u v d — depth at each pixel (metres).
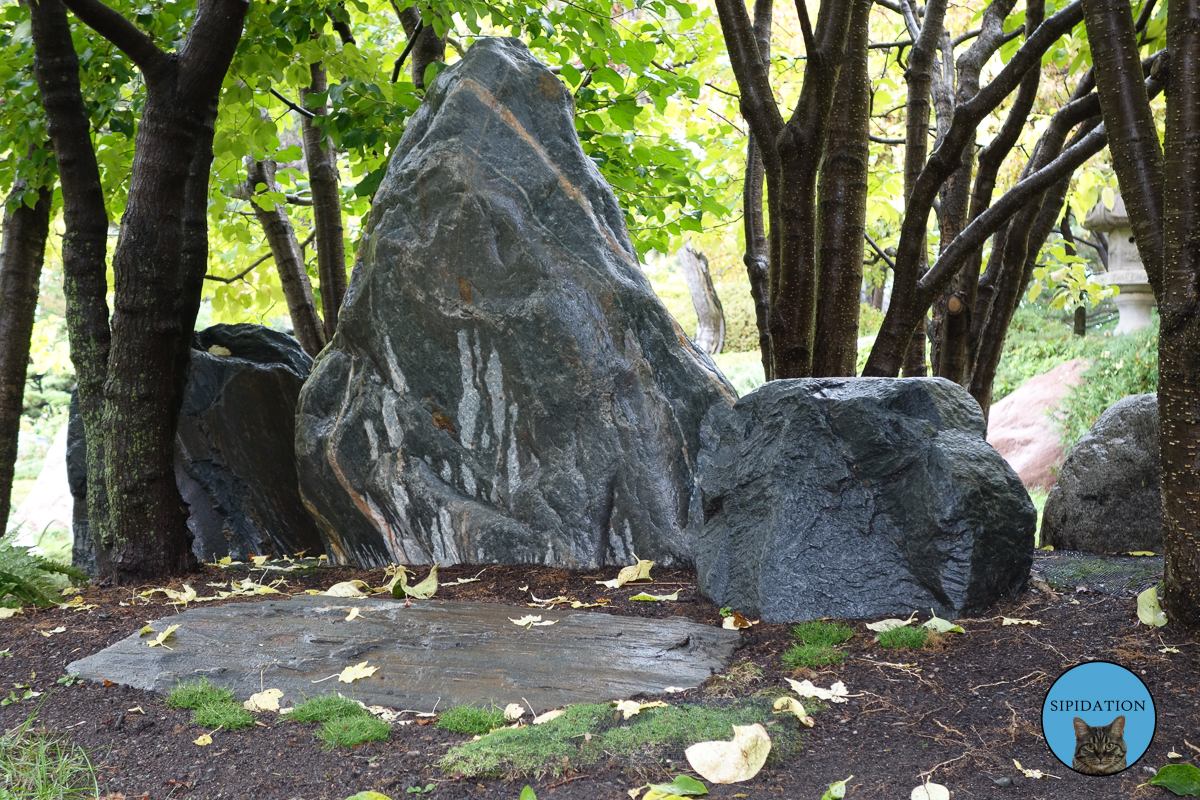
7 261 6.33
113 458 4.67
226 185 6.73
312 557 6.01
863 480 3.51
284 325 18.86
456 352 4.59
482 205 4.52
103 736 2.64
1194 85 2.90
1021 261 5.70
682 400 4.35
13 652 3.40
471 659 3.09
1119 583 3.59
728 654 3.12
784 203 4.48
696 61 7.75
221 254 8.85
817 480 3.53
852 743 2.43
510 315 4.43
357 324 4.87
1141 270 12.10
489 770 2.28
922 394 3.56
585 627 3.38
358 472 4.85
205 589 4.40
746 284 22.69
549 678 2.91
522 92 4.76
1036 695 2.63
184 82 4.59
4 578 4.12
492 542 4.48
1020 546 3.44
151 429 4.71
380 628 3.44
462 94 4.71
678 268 28.22
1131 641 2.95
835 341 4.73
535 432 4.42
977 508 3.30
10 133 5.50
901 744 2.41
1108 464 4.54
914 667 2.88
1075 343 13.59
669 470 4.30
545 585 4.05
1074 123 4.89
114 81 5.69
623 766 2.28
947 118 6.17
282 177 7.14
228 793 2.29
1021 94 4.84
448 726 2.60
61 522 11.35
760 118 4.70
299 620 3.58
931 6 5.40
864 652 3.04
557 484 4.36
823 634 3.18
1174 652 2.84
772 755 2.34
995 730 2.46
